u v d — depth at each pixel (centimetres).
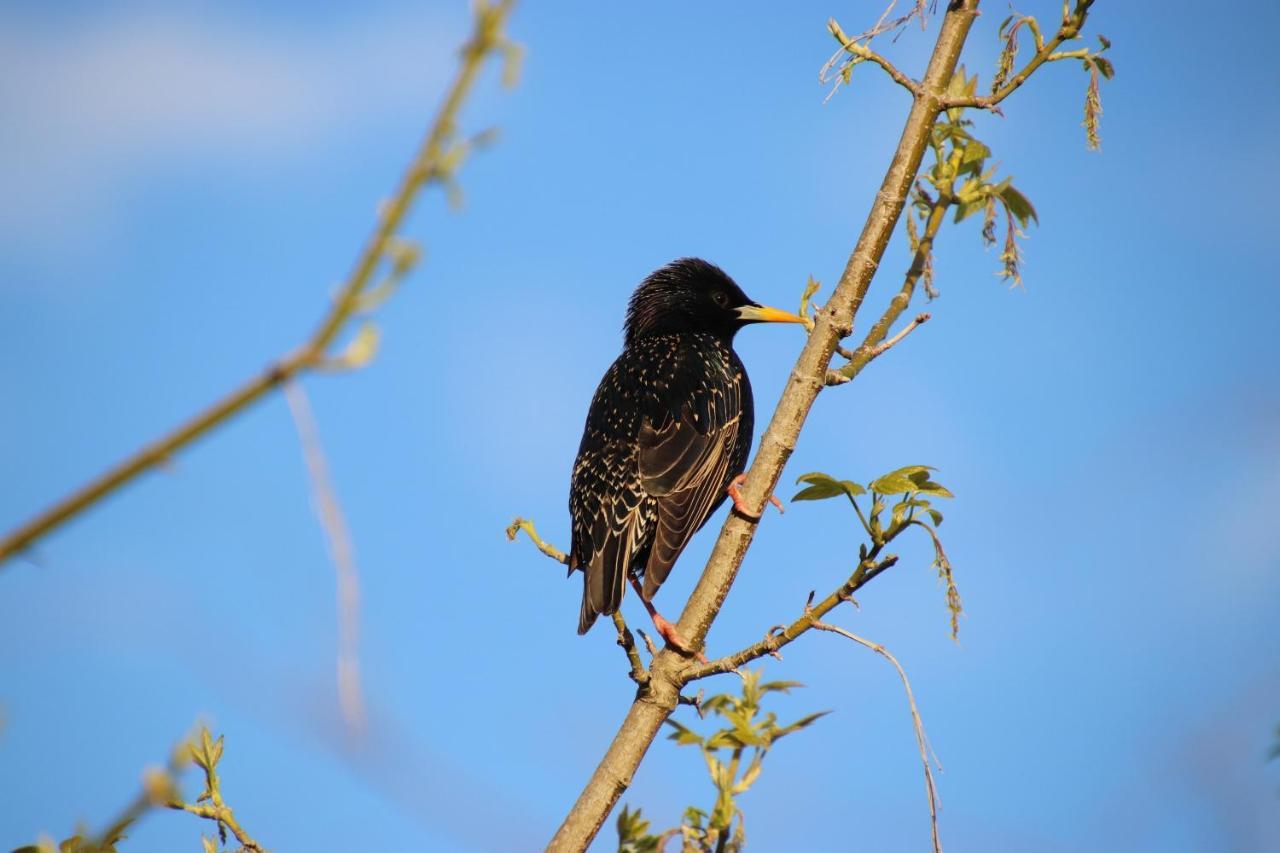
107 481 229
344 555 267
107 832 254
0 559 224
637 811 702
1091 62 859
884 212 852
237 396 233
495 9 245
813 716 682
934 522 734
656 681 761
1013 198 931
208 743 651
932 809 671
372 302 236
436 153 240
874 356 847
